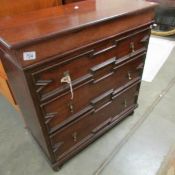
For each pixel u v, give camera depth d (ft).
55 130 3.29
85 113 3.63
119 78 3.93
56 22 2.73
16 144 4.56
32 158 4.24
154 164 4.04
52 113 3.05
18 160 4.21
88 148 4.40
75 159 4.18
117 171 3.95
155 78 6.57
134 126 4.89
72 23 2.66
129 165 4.05
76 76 3.04
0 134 4.82
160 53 8.00
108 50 3.24
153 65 7.24
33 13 3.22
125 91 4.32
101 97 3.75
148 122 4.99
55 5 3.88
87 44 2.85
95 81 3.39
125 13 3.04
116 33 3.17
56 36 2.41
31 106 2.89
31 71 2.44
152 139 4.56
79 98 3.34
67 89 3.00
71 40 2.62
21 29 2.53
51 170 3.99
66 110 3.26
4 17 3.09
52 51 2.51
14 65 2.60
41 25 2.64
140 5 3.42
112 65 3.52
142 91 6.00
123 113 4.77
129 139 4.57
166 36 9.29
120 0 3.76
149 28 3.77
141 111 5.31
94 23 2.71
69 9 3.34
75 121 3.53
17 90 3.30
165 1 8.43
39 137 3.77
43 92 2.74
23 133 4.82
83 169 4.00
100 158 4.19
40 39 2.29
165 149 4.33
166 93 5.92
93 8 3.34
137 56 3.96
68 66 2.82
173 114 5.20
